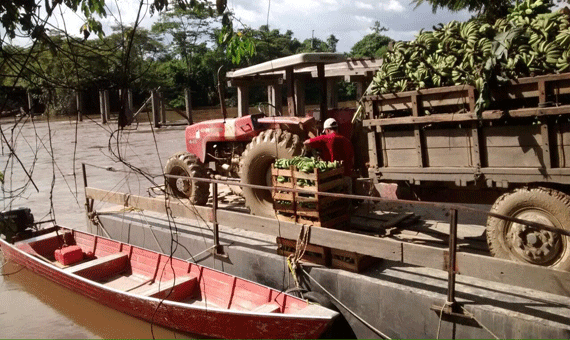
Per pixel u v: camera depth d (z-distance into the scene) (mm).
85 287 7012
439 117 5270
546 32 4930
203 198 9023
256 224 6453
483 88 4891
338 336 5586
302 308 5535
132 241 8781
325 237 5680
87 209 9688
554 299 4641
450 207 4543
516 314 4375
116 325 6633
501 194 5469
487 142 5125
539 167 4816
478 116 4980
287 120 7719
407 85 5684
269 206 7859
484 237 6340
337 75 11391
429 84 5527
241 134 8703
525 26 5148
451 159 5402
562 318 4258
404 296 5043
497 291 4887
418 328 4969
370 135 5996
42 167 17469
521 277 4363
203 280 6875
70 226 10367
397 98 5699
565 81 4574
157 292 6512
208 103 56750
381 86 5969
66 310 7105
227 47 4492
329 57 7793
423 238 6391
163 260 7551
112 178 14977
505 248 5109
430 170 5520
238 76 8969
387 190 6301
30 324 6648
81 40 3680
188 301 6844
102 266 7836
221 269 7133
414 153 5660
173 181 9438
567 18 5133
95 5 3588
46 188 14016
